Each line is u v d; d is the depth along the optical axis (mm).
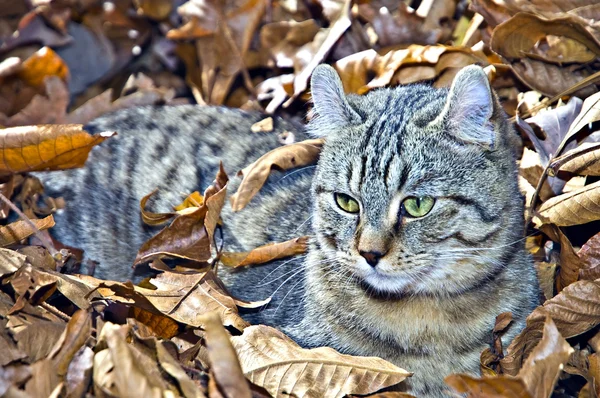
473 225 3611
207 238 4129
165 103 6148
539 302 3982
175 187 4594
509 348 3609
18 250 3922
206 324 3053
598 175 4230
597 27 4812
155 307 3719
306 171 4547
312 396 3422
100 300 3746
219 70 6043
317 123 4023
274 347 3543
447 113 3568
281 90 5570
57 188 4785
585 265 3932
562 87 4840
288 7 6191
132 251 4629
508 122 3865
